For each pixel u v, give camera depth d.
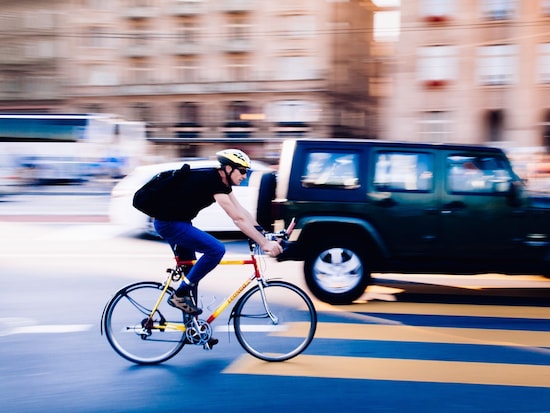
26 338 5.55
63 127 29.45
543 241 6.55
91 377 4.59
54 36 50.38
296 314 4.94
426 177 6.70
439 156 6.71
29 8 50.44
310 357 5.03
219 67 47.66
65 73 50.41
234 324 4.95
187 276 4.76
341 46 47.78
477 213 6.61
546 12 31.45
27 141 29.31
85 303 6.88
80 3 49.72
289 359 4.95
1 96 51.44
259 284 4.94
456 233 6.62
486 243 6.61
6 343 5.41
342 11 47.66
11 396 4.24
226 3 46.81
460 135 32.88
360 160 6.75
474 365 4.84
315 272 6.76
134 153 31.17
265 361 4.93
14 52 50.94
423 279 8.36
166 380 4.53
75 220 15.75
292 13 45.47
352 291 6.72
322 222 6.68
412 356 5.05
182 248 4.90
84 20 49.72
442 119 33.12
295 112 45.97
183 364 4.87
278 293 4.95
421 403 4.10
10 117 29.42
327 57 45.22
